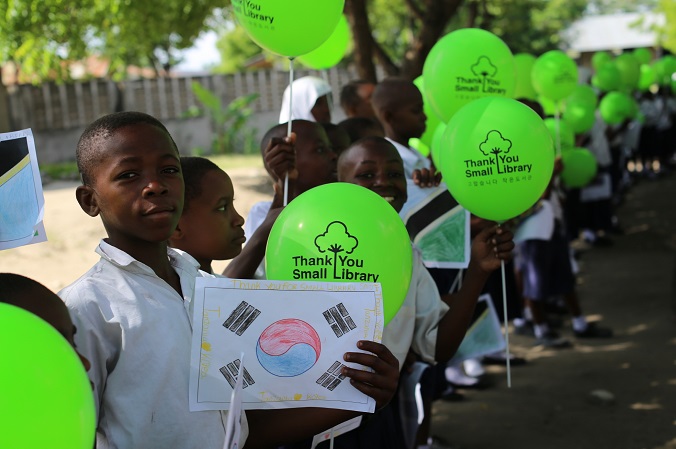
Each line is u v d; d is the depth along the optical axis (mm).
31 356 1293
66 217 9102
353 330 1890
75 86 17250
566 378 5285
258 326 1848
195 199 2627
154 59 21984
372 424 2770
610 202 9258
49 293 1650
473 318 3590
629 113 9055
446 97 3764
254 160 15531
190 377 1809
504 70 3771
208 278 1831
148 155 1831
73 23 6754
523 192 2828
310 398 1892
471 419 4680
